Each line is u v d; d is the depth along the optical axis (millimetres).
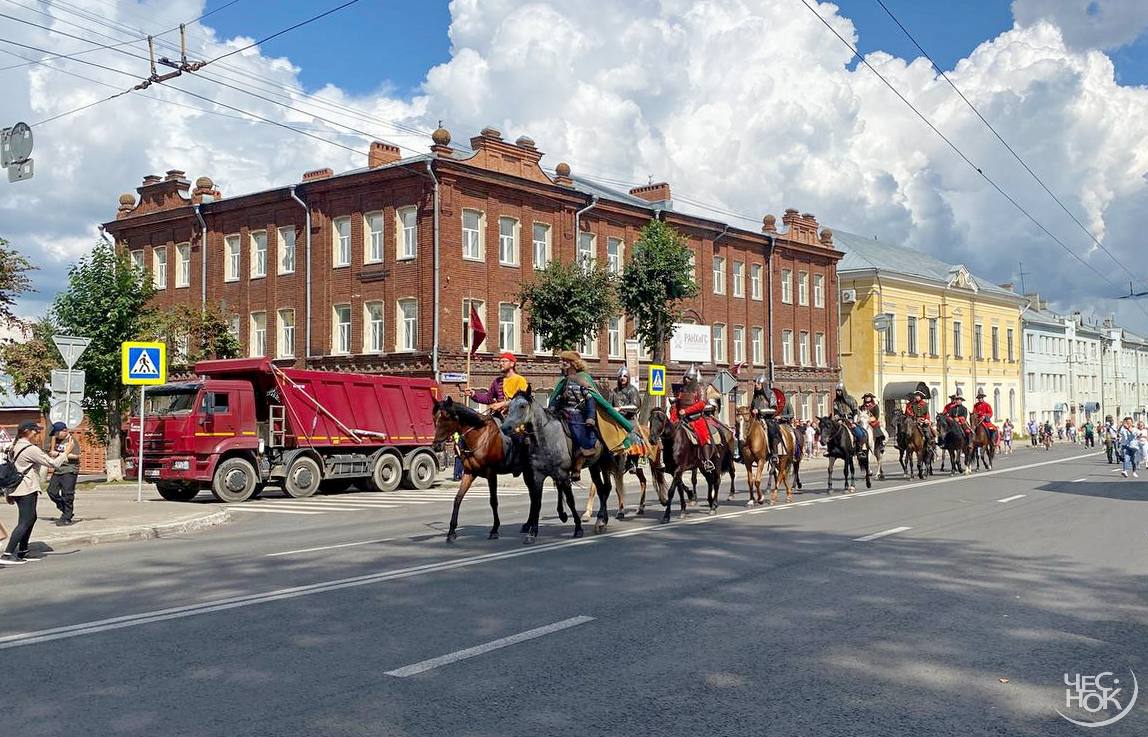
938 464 40750
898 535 14188
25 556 13266
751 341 55562
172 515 18141
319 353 41812
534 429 13328
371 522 17844
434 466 29484
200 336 37750
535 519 13461
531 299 35062
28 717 5715
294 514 20297
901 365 66812
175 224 47906
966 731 5473
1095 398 102312
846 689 6238
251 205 44594
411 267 39000
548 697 6055
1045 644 7438
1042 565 11328
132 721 5633
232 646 7387
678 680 6422
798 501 20312
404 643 7426
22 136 17812
